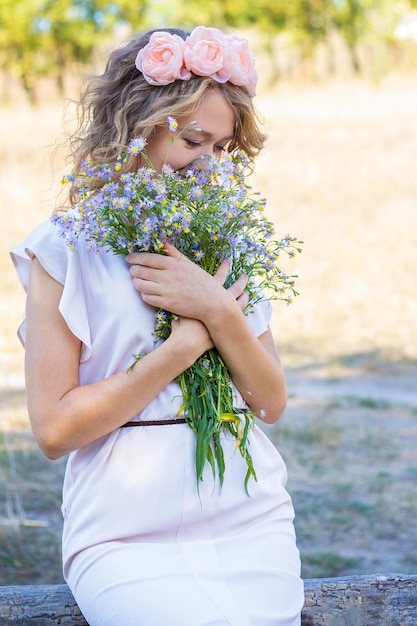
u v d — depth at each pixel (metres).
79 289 2.43
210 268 2.52
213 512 2.39
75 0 28.27
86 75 2.70
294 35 27.55
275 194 15.38
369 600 2.74
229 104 2.56
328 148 17.94
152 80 2.51
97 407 2.33
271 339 2.76
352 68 26.89
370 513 5.60
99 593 2.27
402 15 27.72
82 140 2.69
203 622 2.17
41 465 6.14
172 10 28.44
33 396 2.38
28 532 5.07
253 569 2.33
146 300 2.40
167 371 2.35
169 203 2.35
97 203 2.38
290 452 6.68
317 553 5.05
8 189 15.10
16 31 27.33
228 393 2.46
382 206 14.77
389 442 6.92
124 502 2.35
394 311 11.12
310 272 12.43
